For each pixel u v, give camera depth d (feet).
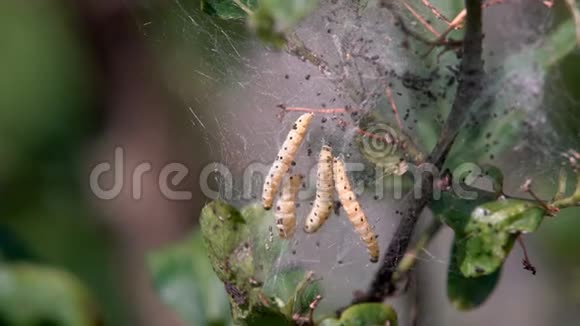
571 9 1.27
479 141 1.28
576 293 1.64
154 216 1.99
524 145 1.33
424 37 1.27
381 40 1.27
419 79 1.26
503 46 1.41
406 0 1.27
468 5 1.16
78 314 1.17
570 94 1.37
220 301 1.33
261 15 1.11
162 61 1.78
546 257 1.68
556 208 1.19
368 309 1.21
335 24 1.26
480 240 1.19
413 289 1.31
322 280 1.27
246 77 1.31
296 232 1.25
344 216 1.29
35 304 1.17
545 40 1.36
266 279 1.21
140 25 1.39
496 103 1.31
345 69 1.26
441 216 1.20
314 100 1.27
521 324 1.73
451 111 1.20
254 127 1.31
